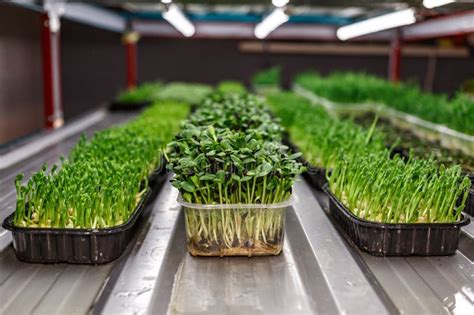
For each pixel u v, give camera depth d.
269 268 1.96
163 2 4.49
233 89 7.48
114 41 9.77
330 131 3.26
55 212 1.97
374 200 2.12
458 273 1.96
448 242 2.07
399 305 1.72
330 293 1.76
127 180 2.17
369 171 2.23
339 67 10.66
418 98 5.67
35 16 6.41
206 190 1.99
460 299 1.77
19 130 6.44
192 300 1.72
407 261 2.05
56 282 1.83
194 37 10.05
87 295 1.75
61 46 8.41
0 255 2.00
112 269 1.93
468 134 4.09
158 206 2.73
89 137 4.81
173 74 10.48
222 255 2.03
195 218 2.00
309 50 10.33
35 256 1.95
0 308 1.67
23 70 6.44
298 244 2.19
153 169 2.95
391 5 4.33
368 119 5.45
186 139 2.24
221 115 3.20
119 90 10.05
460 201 2.62
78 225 1.98
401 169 2.24
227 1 4.38
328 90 6.63
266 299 1.73
